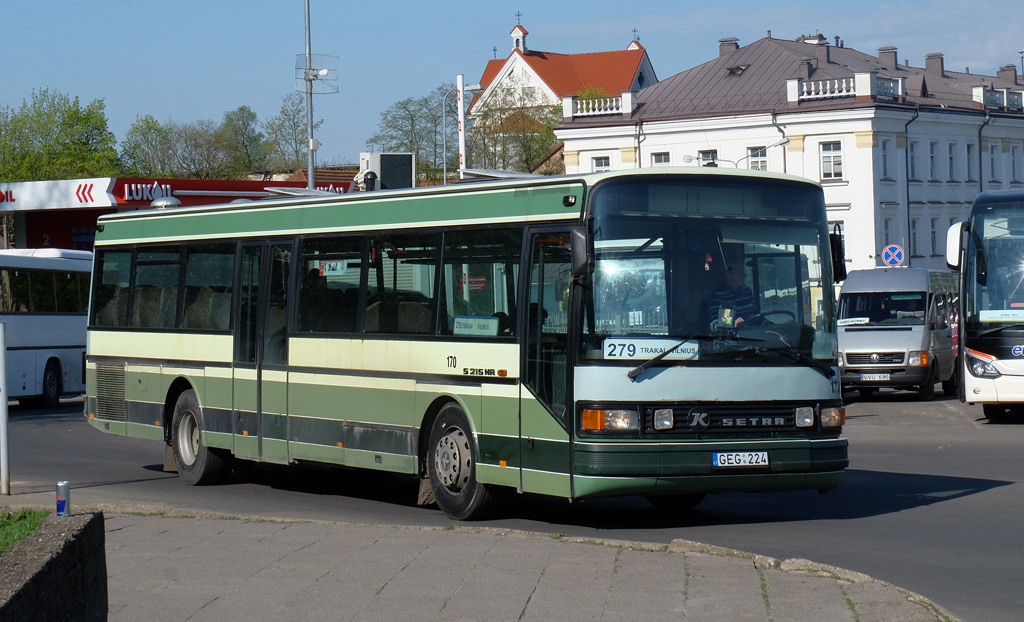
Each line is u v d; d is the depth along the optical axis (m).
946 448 19.12
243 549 10.05
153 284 16.72
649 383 10.86
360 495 14.78
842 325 31.16
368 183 20.86
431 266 12.53
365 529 10.81
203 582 8.89
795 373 11.38
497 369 11.66
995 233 22.31
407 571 9.03
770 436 11.23
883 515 12.39
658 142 67.25
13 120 89.75
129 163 94.50
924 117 65.88
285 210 14.54
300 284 14.21
